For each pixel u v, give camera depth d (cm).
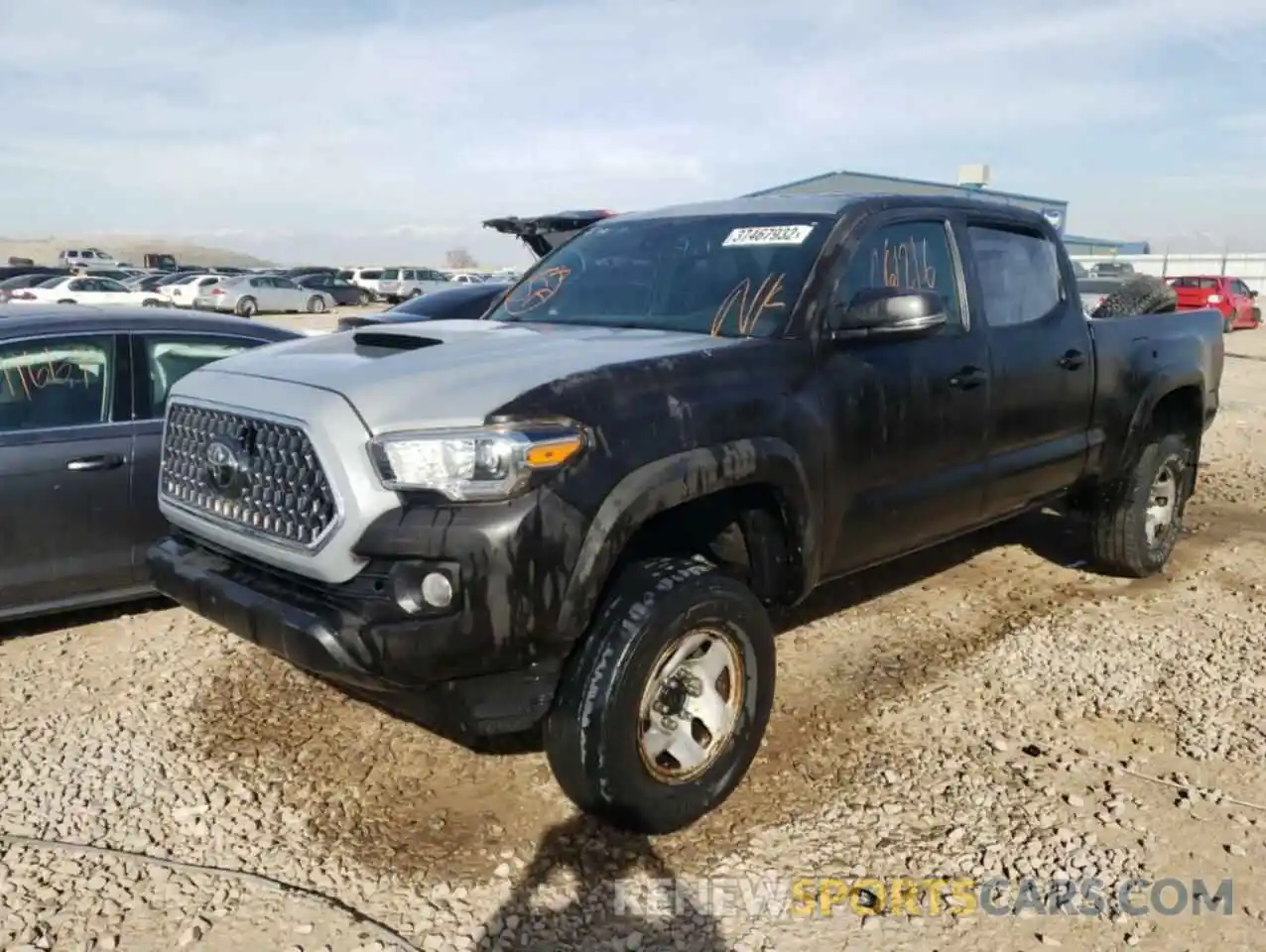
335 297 4272
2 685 454
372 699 349
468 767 388
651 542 362
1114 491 587
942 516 449
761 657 363
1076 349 519
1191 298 3053
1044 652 500
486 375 316
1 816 350
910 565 635
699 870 327
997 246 490
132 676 464
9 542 479
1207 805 365
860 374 398
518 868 327
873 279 421
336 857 331
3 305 552
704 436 337
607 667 320
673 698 345
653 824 337
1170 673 477
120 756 394
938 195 473
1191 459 632
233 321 574
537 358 335
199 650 495
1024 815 358
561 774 330
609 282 453
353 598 305
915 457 427
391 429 300
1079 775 384
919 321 391
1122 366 556
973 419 454
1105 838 345
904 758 396
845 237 412
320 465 304
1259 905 312
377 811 358
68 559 496
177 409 372
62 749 398
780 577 384
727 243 435
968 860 332
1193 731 420
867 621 539
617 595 330
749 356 365
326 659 301
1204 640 518
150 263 6794
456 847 338
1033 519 743
